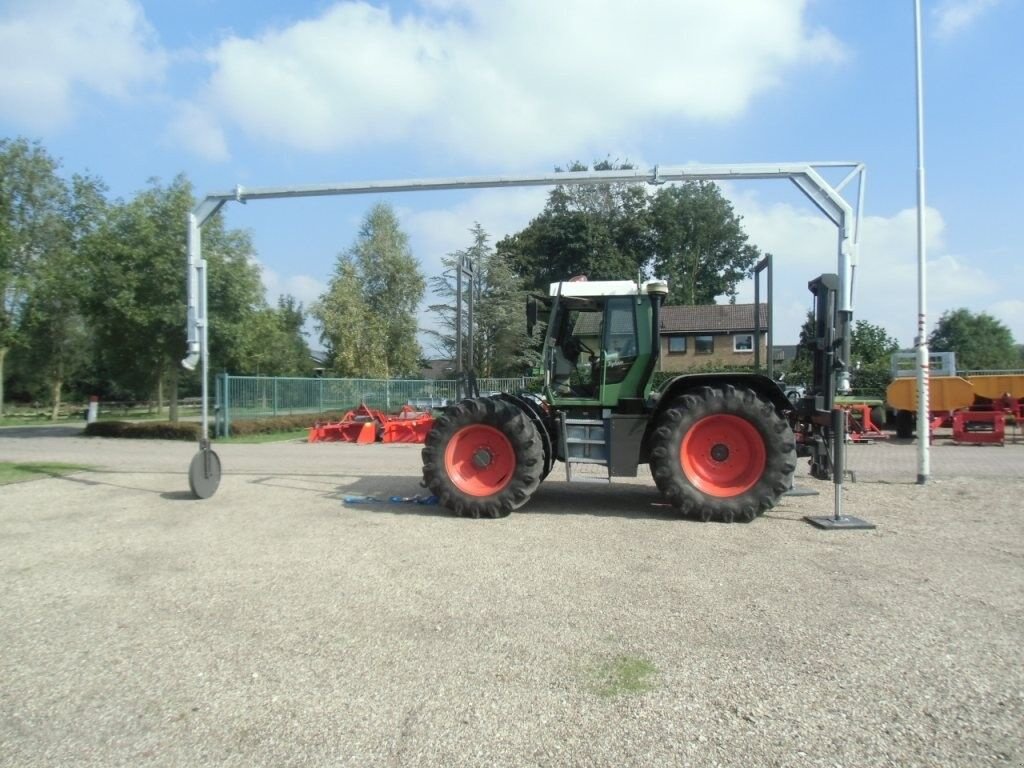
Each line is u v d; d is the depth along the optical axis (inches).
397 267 1911.9
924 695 133.6
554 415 337.1
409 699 133.4
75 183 1167.6
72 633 169.9
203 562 234.2
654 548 251.1
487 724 123.6
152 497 368.5
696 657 151.8
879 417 743.1
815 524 287.3
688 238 2230.6
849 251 340.8
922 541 259.8
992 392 686.5
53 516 315.9
